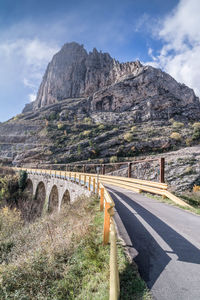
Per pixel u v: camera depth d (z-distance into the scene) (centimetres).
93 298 258
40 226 876
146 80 10906
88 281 307
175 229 489
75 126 9531
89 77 15550
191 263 312
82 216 723
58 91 16412
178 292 239
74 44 18862
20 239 782
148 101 10025
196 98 11988
